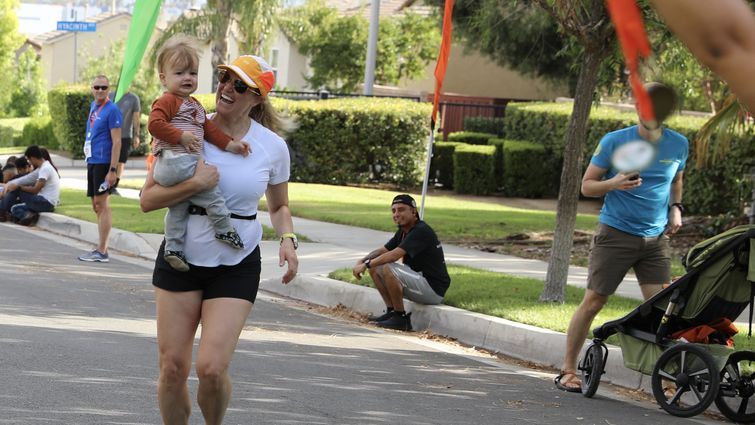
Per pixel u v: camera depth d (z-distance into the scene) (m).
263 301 15.07
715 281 9.02
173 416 6.44
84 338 11.09
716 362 9.00
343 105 35.91
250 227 6.42
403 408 9.06
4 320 11.73
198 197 6.22
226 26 44.53
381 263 13.30
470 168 35.09
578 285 16.50
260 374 9.98
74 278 15.44
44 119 51.88
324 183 36.19
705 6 1.38
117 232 20.20
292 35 54.31
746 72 1.38
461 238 22.23
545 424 8.83
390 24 54.53
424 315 13.52
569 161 13.97
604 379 11.07
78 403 8.51
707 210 27.48
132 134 25.02
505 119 38.19
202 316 6.30
